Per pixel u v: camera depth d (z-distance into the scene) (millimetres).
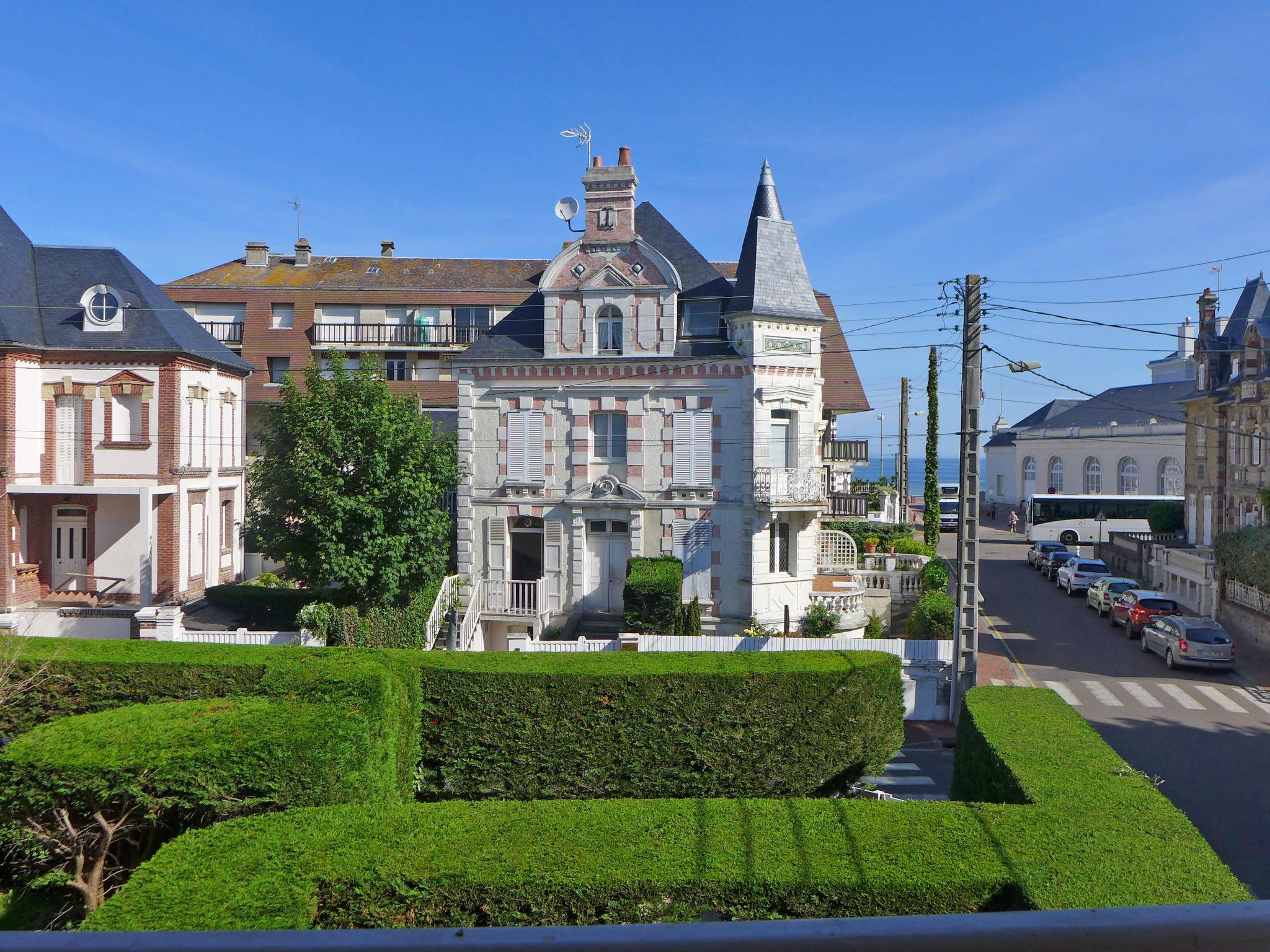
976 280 23016
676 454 29797
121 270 32938
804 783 15133
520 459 30938
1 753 11133
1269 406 39188
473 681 15016
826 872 8250
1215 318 47469
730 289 30438
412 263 53250
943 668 23844
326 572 24391
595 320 30328
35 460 30781
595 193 30422
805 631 28562
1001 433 84438
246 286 50000
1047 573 46781
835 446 40781
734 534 29438
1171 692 26031
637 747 14945
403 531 25406
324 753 11375
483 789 15008
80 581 31328
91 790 11008
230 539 36062
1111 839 8977
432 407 47312
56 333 31156
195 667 15000
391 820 9266
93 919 7383
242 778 11180
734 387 29438
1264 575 32219
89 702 14969
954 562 46250
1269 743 21266
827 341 42656
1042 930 1938
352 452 24891
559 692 14922
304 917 7668
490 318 49062
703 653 16234
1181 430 63438
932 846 8812
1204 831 15781
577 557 30484
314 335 48219
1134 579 47406
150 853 12227
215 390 34562
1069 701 25078
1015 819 9469
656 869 8320
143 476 31047
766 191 31594
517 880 8195
